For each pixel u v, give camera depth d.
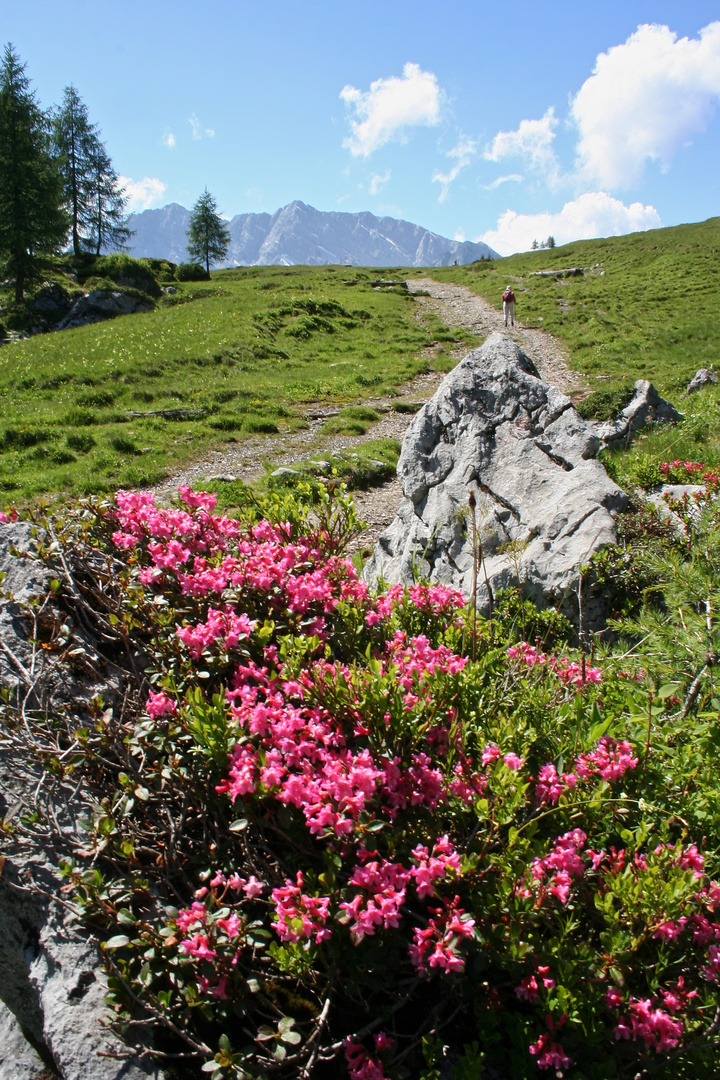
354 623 3.41
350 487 12.99
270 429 18.55
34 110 53.97
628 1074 2.04
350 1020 2.21
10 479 14.24
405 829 2.41
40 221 51.75
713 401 16.19
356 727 2.59
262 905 2.42
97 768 2.77
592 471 6.93
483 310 42.56
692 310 38.41
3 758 2.72
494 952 2.09
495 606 6.00
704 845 2.57
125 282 48.88
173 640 3.06
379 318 39.22
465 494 7.36
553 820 2.52
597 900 2.11
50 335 34.25
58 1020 2.16
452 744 2.57
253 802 2.37
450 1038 2.23
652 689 3.29
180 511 4.06
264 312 37.16
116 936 2.11
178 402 21.34
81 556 3.73
